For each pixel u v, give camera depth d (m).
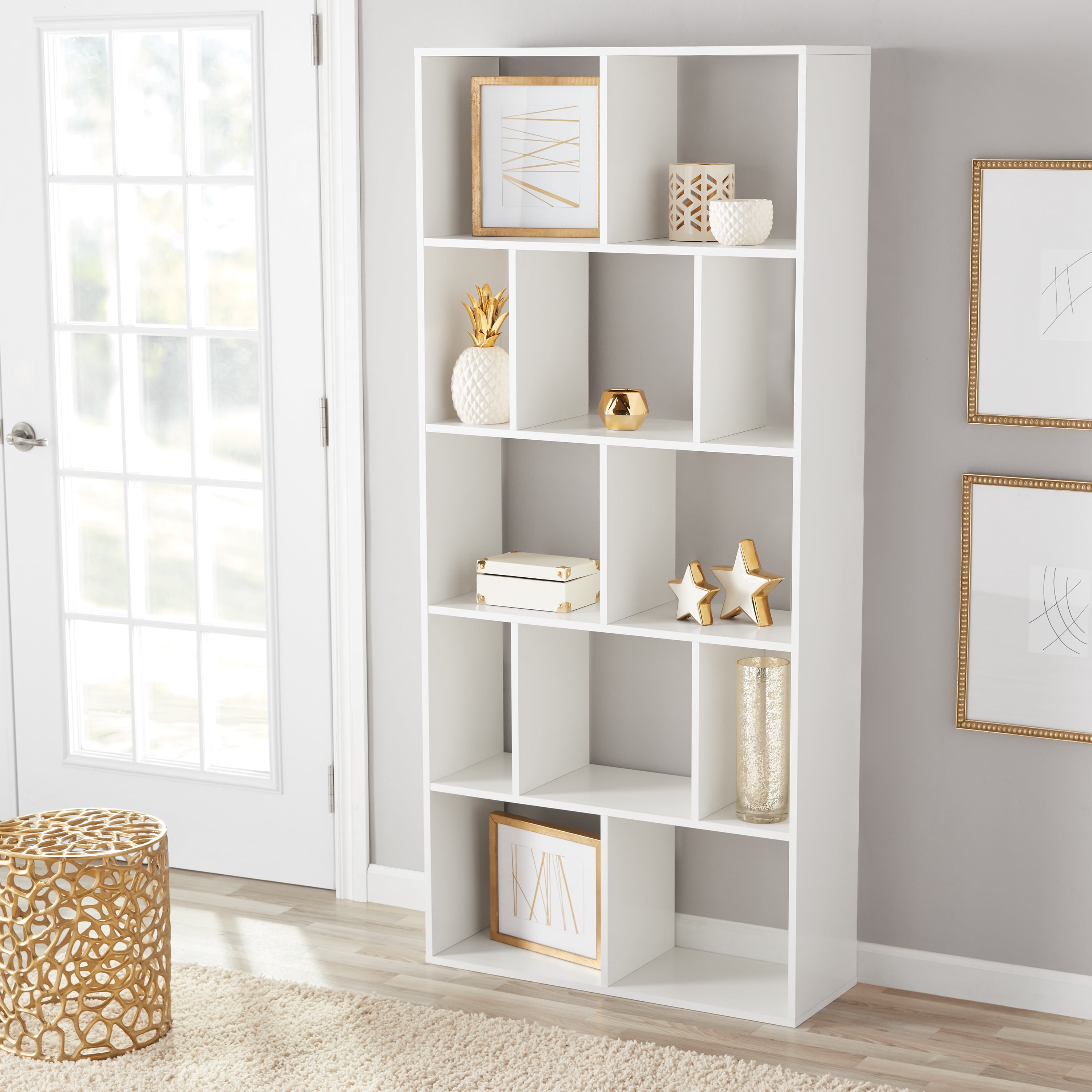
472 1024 2.99
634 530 3.12
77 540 3.89
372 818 3.66
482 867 3.46
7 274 3.82
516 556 3.30
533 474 3.42
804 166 2.75
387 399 3.49
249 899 3.68
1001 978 3.11
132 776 3.90
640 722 3.38
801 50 2.72
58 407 3.83
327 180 3.47
